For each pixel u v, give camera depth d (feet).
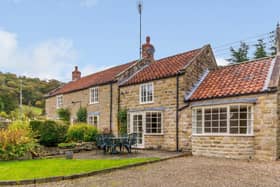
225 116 48.19
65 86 108.88
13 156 44.09
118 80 72.08
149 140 60.85
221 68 60.64
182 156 48.52
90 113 81.76
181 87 56.54
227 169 34.78
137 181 28.50
